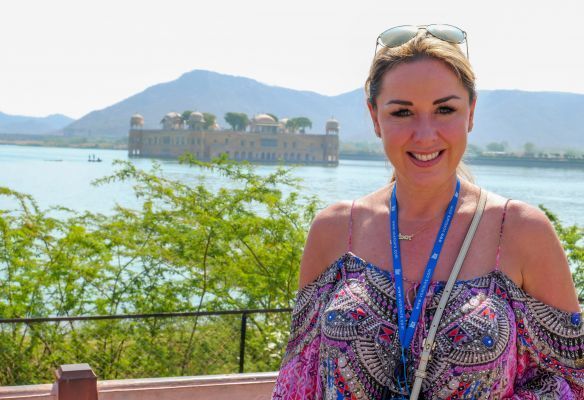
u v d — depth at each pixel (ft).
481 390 4.92
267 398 17.52
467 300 5.11
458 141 5.36
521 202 5.42
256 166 32.94
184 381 17.10
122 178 32.04
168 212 29.86
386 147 5.48
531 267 5.23
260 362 25.18
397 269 5.41
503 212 5.38
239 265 29.17
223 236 28.91
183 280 27.43
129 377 24.66
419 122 5.33
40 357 24.80
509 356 5.04
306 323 5.85
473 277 5.21
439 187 5.50
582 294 27.30
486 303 5.09
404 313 5.24
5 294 25.25
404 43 5.46
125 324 25.34
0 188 30.04
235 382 17.38
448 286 5.18
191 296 26.94
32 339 24.50
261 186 31.27
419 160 5.38
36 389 16.16
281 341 25.02
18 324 24.56
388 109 5.44
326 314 5.49
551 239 5.25
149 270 27.12
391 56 5.46
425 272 5.31
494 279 5.21
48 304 25.55
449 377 4.94
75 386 10.69
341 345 5.29
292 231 29.81
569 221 102.63
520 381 5.29
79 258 27.22
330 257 5.90
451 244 5.39
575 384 5.20
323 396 5.43
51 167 381.81
